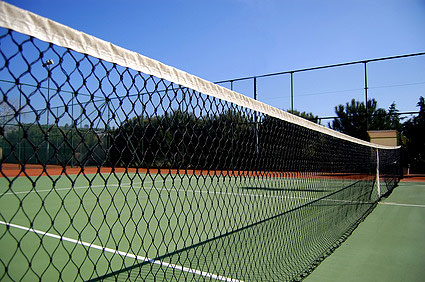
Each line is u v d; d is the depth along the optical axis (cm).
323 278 238
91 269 255
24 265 262
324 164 467
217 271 249
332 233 372
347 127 1367
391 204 600
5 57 89
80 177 1117
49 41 103
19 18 94
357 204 553
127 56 137
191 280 231
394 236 364
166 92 159
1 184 945
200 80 187
